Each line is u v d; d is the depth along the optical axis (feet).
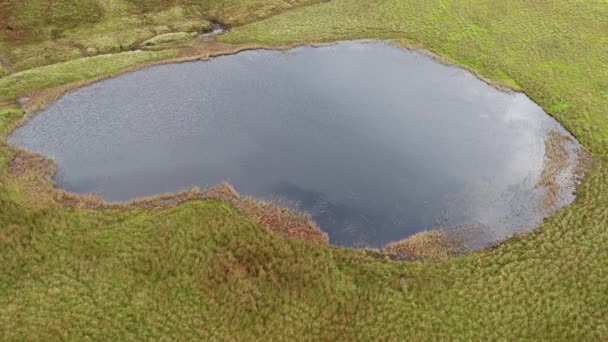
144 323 88.58
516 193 120.16
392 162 132.36
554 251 103.09
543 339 87.40
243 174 126.62
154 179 123.75
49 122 141.90
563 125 145.07
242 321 89.92
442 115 151.12
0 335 83.56
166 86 161.17
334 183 124.67
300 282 97.35
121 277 95.81
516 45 184.44
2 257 97.66
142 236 104.78
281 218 112.78
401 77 171.12
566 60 173.99
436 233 109.40
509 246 105.40
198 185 122.21
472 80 168.96
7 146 129.18
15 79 159.43
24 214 107.24
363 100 157.79
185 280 96.17
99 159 129.39
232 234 106.52
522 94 161.07
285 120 147.43
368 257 103.96
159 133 139.64
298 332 88.58
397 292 96.32
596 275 97.45
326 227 111.96
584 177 124.06
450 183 124.47
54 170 123.44
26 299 90.43
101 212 110.83
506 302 93.25
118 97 154.51
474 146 137.69
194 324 88.99
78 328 86.33
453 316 91.40
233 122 145.38
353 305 93.61
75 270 96.84
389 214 115.65
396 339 87.97
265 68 173.88
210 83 163.63
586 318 90.43
